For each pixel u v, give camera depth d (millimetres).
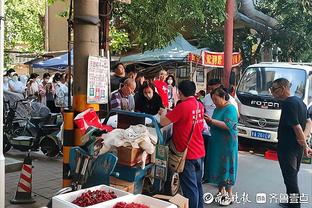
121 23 12156
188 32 16625
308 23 15125
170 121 4301
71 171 4105
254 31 16391
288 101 4965
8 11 19109
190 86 4367
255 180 6742
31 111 8234
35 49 22141
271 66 10031
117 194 3285
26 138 7656
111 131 4152
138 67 14016
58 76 11906
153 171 4270
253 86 10000
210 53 12781
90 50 4480
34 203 5043
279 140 5152
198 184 4609
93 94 4504
